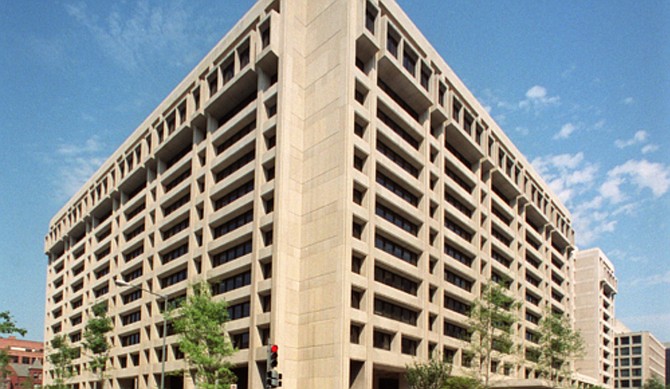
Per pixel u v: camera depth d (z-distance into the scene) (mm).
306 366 39344
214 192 50812
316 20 46281
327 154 41969
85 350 75438
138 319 63969
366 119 43281
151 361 56906
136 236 68188
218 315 38875
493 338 46656
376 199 44125
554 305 83438
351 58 42594
